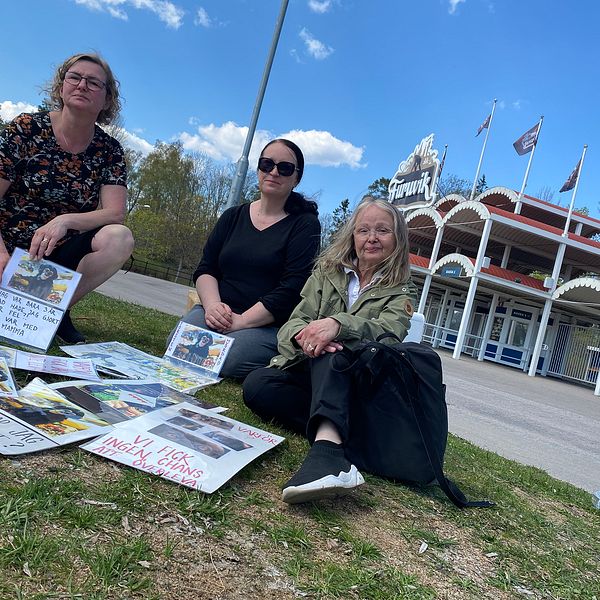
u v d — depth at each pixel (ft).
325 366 7.88
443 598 5.46
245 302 13.14
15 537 4.44
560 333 71.56
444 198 84.89
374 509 7.26
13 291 10.57
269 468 7.59
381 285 9.45
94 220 11.61
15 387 7.64
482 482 10.67
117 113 12.19
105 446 6.57
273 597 4.67
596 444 24.17
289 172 12.91
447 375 41.98
